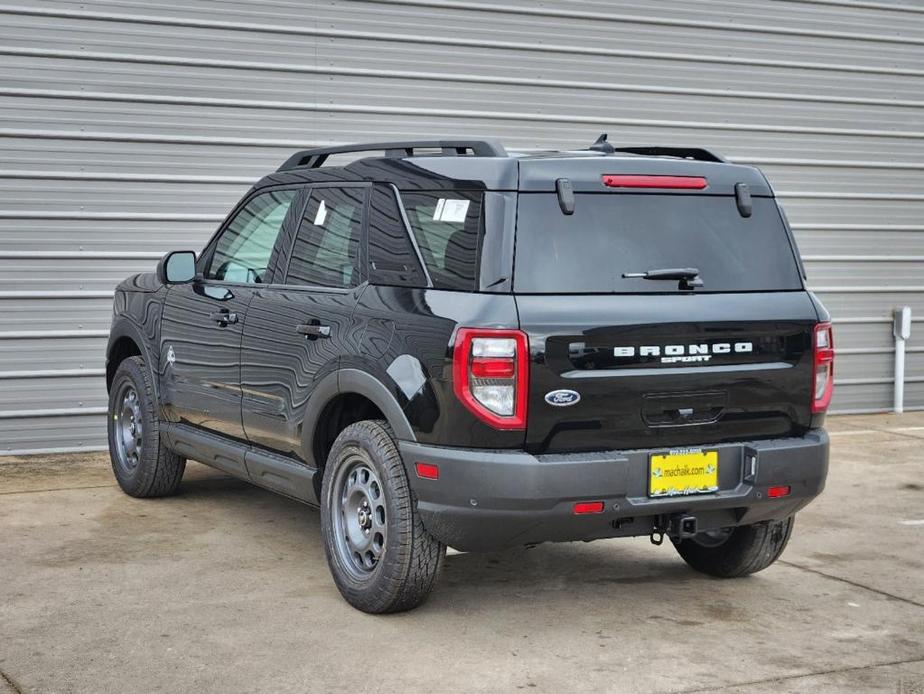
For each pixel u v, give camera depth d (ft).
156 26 26.53
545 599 16.16
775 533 16.74
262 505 21.40
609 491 13.75
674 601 16.20
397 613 15.33
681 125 32.17
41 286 26.13
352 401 16.26
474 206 14.20
